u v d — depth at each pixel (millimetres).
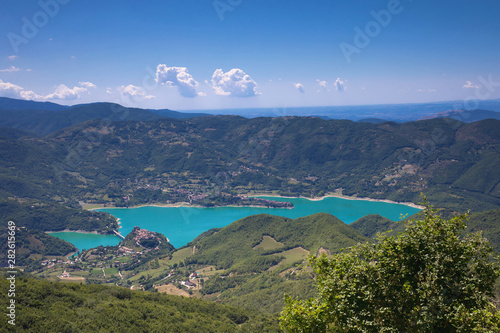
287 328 17672
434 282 15172
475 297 14945
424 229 16500
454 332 14359
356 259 17578
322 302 17234
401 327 15172
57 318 48031
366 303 16000
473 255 15625
